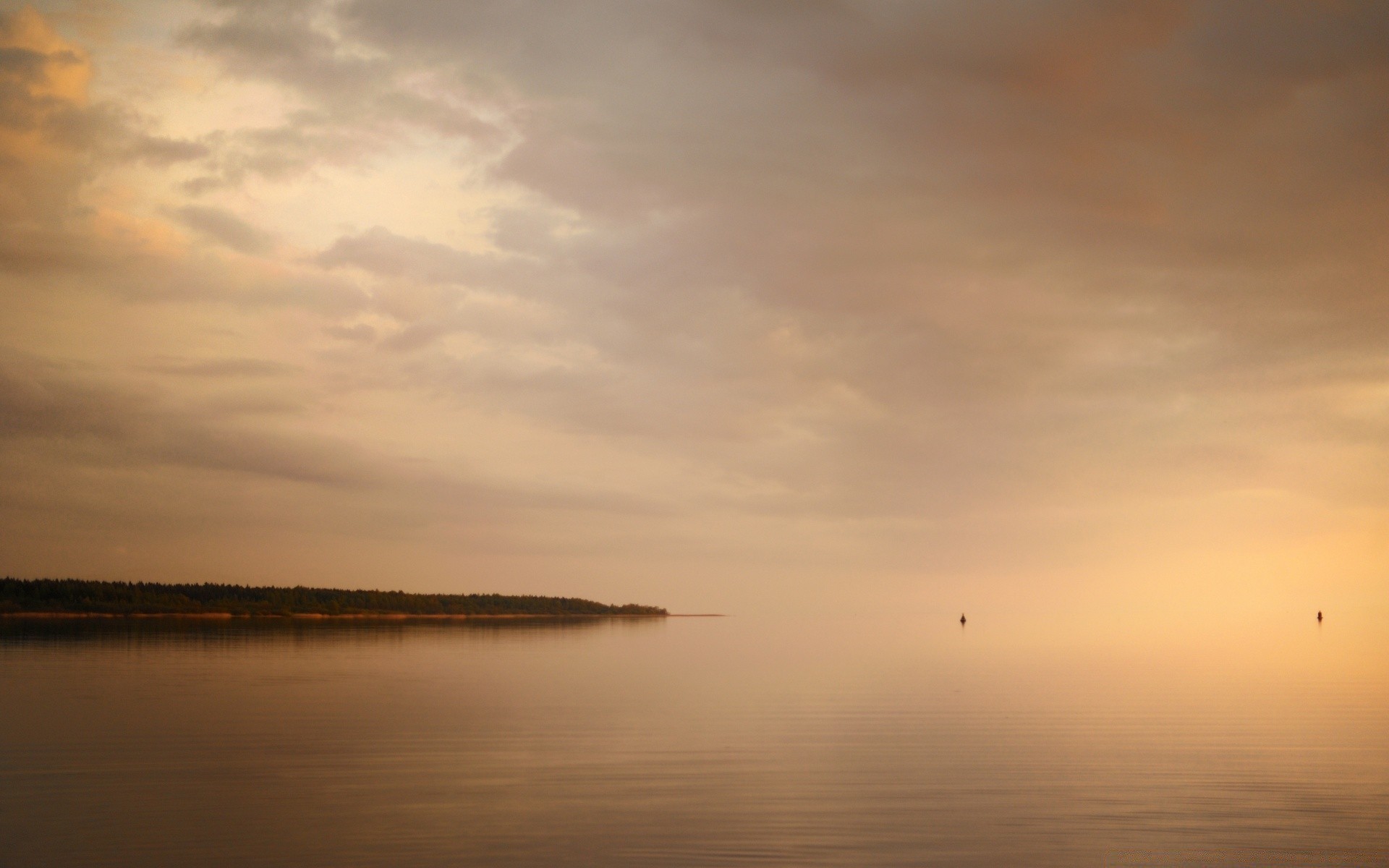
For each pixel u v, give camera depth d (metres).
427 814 17.83
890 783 20.75
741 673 50.03
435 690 39.41
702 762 23.27
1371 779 21.16
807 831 16.89
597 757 23.88
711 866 14.99
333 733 27.17
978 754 24.36
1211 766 22.64
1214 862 15.38
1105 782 20.88
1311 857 15.67
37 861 15.04
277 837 16.31
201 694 36.59
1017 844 16.22
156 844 15.91
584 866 14.94
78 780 20.55
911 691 40.31
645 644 86.88
